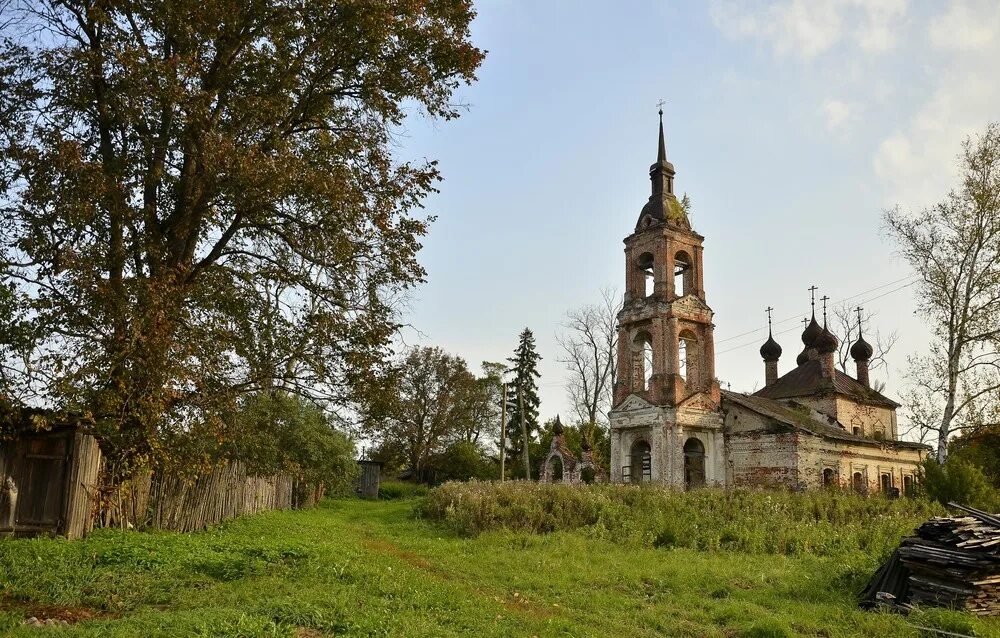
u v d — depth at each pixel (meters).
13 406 14.52
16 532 15.30
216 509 22.38
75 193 14.43
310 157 18.11
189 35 16.70
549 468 50.44
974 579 12.59
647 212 47.00
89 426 15.64
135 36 17.27
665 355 44.31
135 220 15.78
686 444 46.28
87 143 16.20
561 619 11.46
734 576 16.44
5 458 15.48
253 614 9.20
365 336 18.14
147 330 14.56
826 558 19.11
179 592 11.02
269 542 16.98
